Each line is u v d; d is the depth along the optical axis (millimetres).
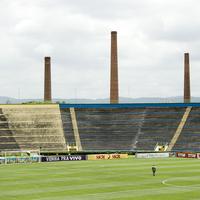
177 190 55719
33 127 136250
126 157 111688
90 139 132750
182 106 146375
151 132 136125
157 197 50219
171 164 92250
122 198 49531
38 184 61594
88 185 60438
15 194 52719
